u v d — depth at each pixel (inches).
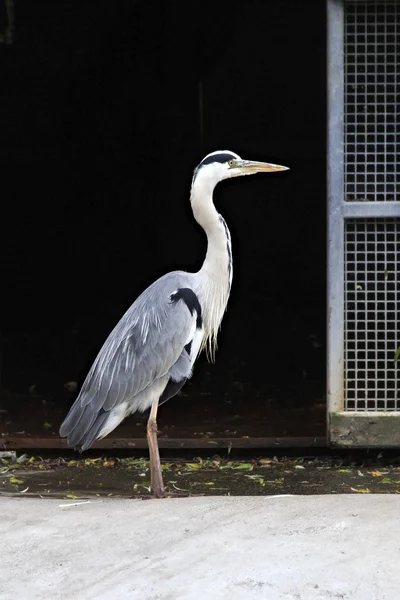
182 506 311.4
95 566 265.7
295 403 578.6
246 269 967.0
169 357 367.2
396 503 302.4
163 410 557.6
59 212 955.3
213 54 921.5
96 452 451.8
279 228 973.2
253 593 242.2
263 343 782.5
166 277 382.0
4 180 945.5
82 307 930.7
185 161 952.9
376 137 410.0
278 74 930.1
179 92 933.8
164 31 911.0
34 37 898.1
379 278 427.5
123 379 365.1
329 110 410.3
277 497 320.2
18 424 521.7
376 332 411.5
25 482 401.4
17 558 273.6
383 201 410.0
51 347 777.6
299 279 967.0
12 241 951.6
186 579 250.4
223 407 566.9
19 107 928.9
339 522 283.0
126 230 960.9
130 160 952.3
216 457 448.8
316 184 962.7
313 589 243.8
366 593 242.2
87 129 942.4
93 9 891.4
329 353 416.2
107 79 926.4
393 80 421.4
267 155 953.5
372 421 412.8
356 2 406.9
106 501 332.5
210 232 380.2
